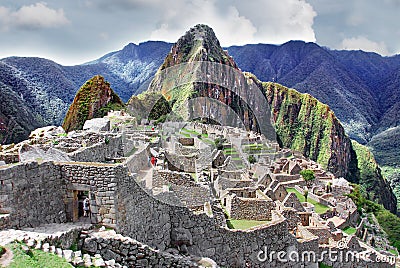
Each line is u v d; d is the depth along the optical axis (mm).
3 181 11953
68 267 10641
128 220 14891
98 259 11773
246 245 21500
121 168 14414
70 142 22266
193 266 15102
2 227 11773
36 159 14875
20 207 12461
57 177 14031
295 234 29688
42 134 32438
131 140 27047
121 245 13430
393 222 90688
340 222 62469
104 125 38812
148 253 14031
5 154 16969
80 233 13156
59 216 13961
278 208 30844
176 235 18781
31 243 11008
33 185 12977
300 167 90000
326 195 76250
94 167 13930
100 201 13961
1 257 10188
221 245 20422
